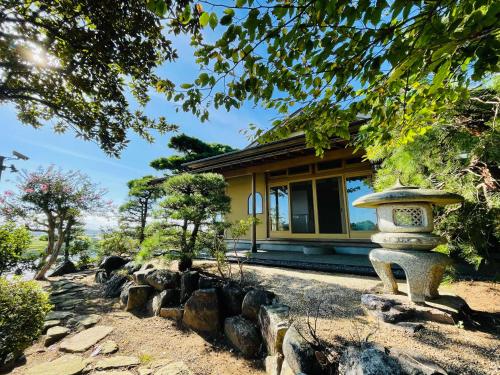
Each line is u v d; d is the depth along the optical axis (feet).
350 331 7.05
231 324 9.85
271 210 28.19
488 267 10.34
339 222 23.36
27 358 8.98
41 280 19.90
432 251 8.14
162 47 9.87
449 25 3.13
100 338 10.19
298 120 5.72
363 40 3.49
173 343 9.75
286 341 6.86
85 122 11.30
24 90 10.02
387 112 5.32
